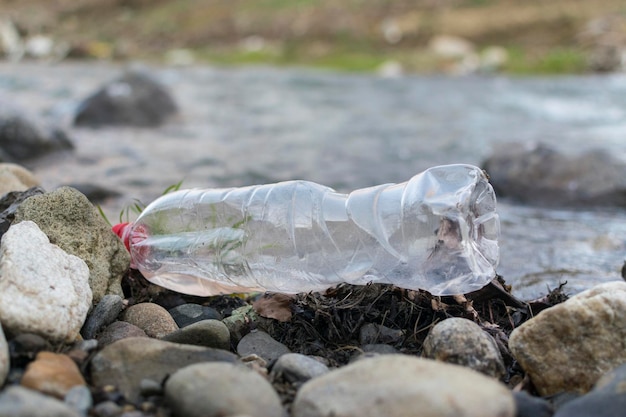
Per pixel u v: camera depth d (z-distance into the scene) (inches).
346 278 32.4
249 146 85.2
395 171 72.4
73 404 26.5
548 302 34.7
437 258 31.0
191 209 35.2
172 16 284.5
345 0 279.0
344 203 32.8
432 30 249.1
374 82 172.6
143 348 29.1
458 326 29.7
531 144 66.9
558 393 29.0
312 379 27.4
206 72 187.5
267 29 260.4
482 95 146.9
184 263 34.5
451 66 215.0
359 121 109.4
